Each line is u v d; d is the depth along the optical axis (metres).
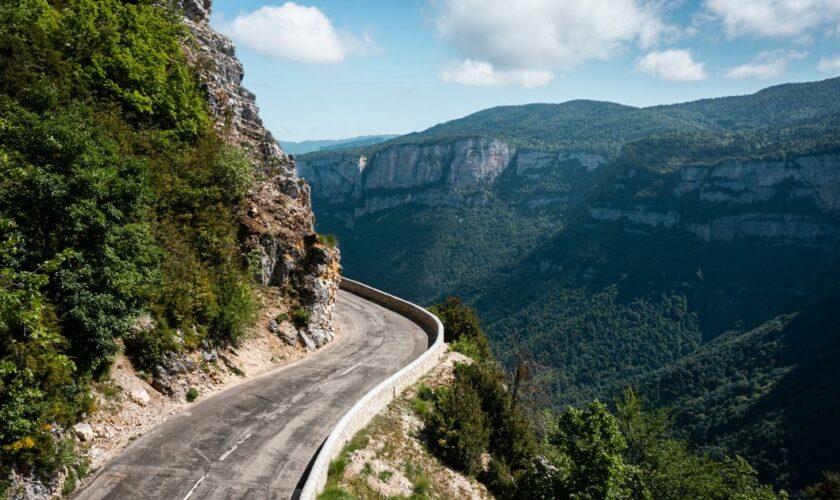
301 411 19.53
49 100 17.33
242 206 26.27
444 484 19.77
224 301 21.80
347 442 18.48
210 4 42.47
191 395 18.56
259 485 14.61
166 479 14.09
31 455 12.04
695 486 29.47
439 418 22.75
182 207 22.50
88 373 14.81
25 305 12.00
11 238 12.70
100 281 15.05
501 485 22.08
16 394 11.76
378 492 16.73
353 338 31.22
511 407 27.23
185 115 26.36
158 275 18.06
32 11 20.70
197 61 31.28
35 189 14.15
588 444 21.78
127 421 15.81
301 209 30.86
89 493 13.02
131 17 26.47
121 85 23.58
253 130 33.97
